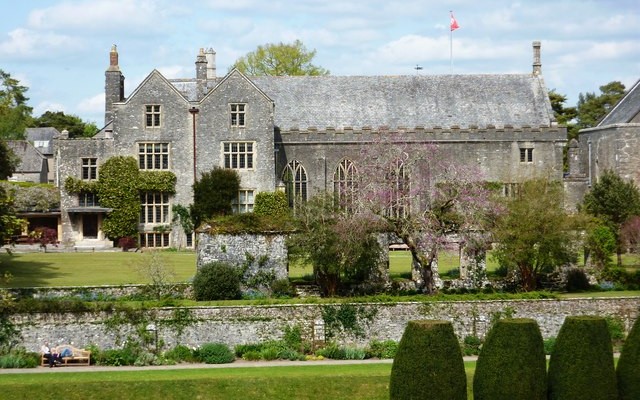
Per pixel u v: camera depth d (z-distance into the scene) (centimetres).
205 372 3909
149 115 7138
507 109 7675
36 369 4038
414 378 3428
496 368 3453
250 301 4519
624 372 3522
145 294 4647
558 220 5019
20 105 11469
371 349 4344
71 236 7088
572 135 10819
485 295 4569
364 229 4831
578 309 4541
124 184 7050
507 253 4981
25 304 4253
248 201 7144
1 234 4831
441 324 3462
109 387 3675
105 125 7581
